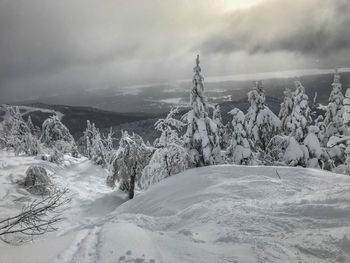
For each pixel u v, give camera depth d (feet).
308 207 30.35
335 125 89.51
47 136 135.74
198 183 52.44
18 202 63.52
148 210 49.06
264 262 21.11
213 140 70.90
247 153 76.18
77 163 125.90
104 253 19.92
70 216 71.00
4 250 23.21
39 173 74.90
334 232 24.53
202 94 70.85
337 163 82.84
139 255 19.61
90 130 166.50
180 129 76.28
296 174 49.75
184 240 26.09
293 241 24.35
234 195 41.86
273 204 33.60
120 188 99.86
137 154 89.40
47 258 19.67
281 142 80.33
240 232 26.99
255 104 90.74
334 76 91.91
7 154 119.96
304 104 80.02
